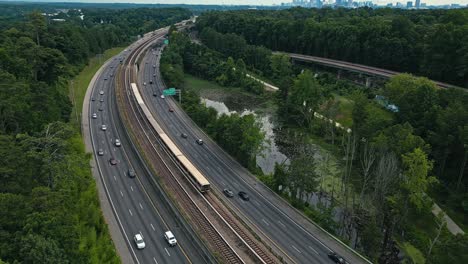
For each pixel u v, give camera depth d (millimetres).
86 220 73625
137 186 97688
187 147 126375
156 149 118312
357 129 119000
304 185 91375
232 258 69188
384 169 85812
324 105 154750
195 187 94625
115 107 160625
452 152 102125
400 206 83062
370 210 90750
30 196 58344
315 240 79812
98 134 131625
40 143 71062
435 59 173625
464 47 159375
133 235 77688
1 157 61562
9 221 51969
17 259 48500
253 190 100312
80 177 80250
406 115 116812
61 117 120875
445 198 98625
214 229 77125
